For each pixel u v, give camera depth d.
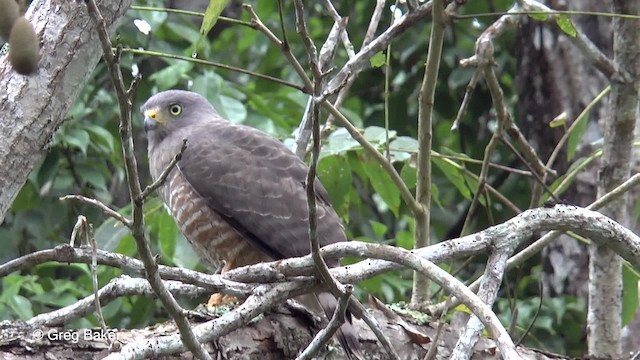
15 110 7.34
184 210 9.98
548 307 12.43
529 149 9.67
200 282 6.97
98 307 6.29
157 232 12.09
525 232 7.50
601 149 10.33
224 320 6.75
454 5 8.88
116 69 5.10
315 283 7.16
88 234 6.52
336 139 10.61
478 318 6.48
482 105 15.23
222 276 7.11
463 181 10.78
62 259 6.62
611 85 9.68
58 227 13.50
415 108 15.86
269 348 7.45
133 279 6.97
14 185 7.38
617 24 9.57
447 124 15.86
